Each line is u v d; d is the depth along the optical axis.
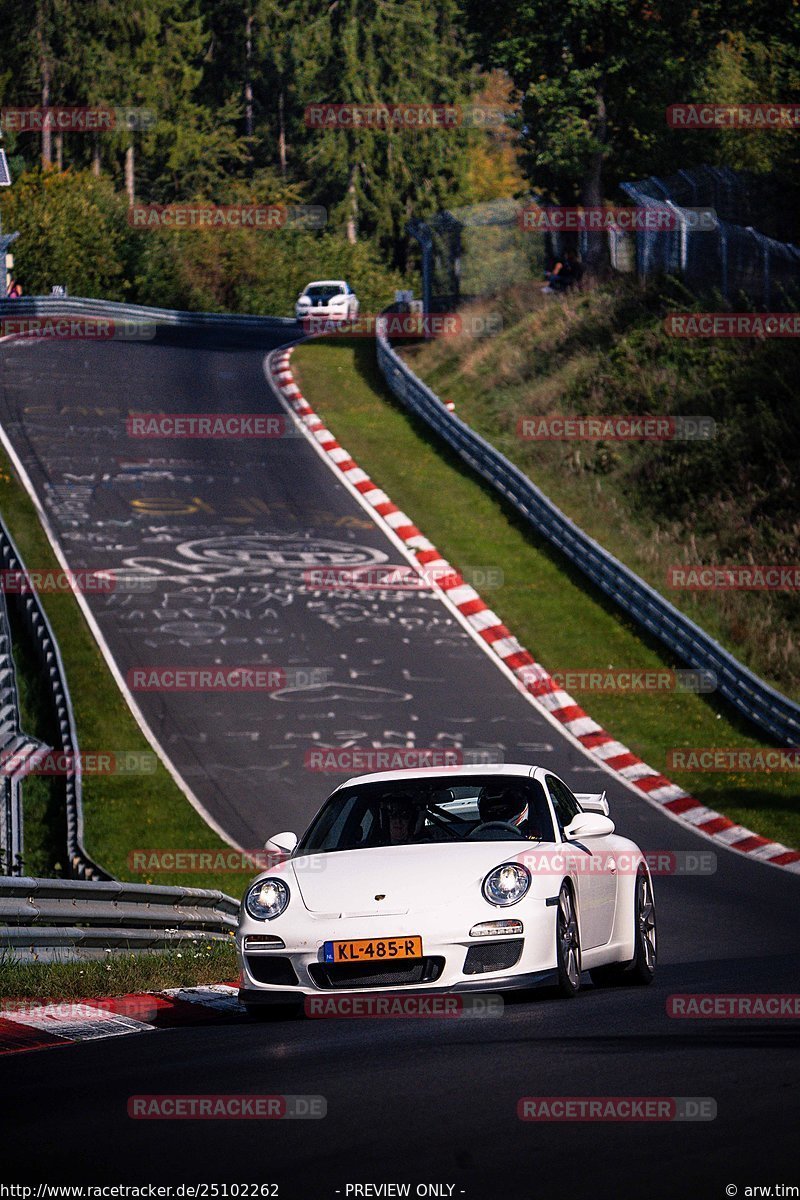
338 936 29.89
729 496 133.88
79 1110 20.11
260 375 182.12
